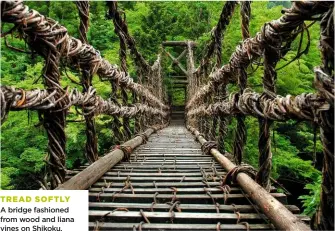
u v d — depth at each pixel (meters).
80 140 5.97
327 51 1.02
